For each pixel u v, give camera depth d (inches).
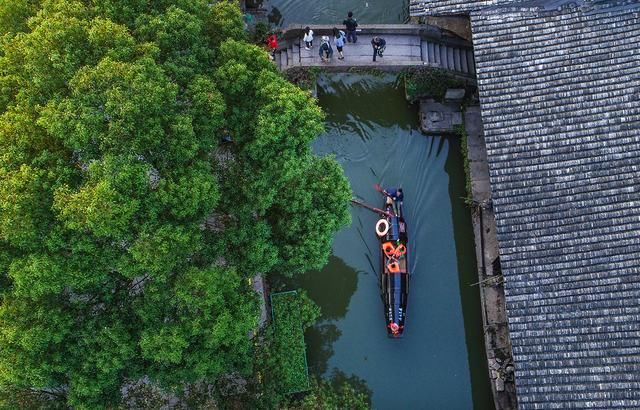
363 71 1099.9
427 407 968.9
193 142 633.6
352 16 1120.2
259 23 1080.2
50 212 595.8
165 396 845.2
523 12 857.5
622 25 810.8
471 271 1034.1
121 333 636.1
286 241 766.5
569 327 743.7
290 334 917.8
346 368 986.1
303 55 1088.2
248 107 717.9
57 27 610.9
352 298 1018.1
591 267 748.6
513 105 823.7
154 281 647.8
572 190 775.1
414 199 1072.2
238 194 722.2
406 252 1000.2
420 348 994.7
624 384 711.7
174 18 671.8
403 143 1108.5
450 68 1083.3
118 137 591.2
